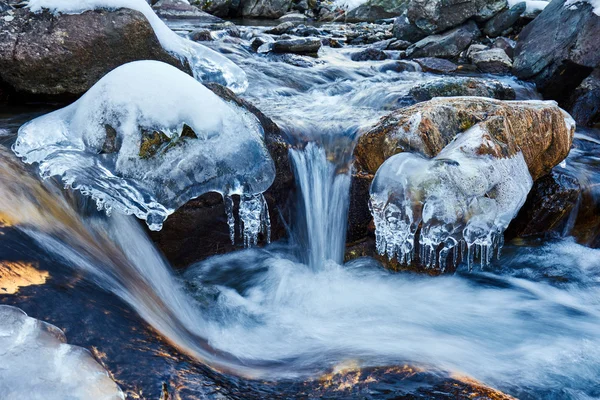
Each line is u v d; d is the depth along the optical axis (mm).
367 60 8727
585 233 4812
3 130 3914
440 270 4094
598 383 3076
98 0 4637
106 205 3178
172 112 3271
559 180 4727
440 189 3709
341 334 3297
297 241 4320
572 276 4293
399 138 4113
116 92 3271
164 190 3273
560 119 4508
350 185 4398
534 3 9070
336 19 15883
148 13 4879
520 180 4066
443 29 8906
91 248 3066
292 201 4266
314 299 3797
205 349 2826
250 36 9938
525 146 4309
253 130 3670
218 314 3416
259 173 3531
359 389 2496
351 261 4254
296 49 8461
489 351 3277
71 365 2078
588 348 3398
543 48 7523
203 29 10438
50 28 4504
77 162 3221
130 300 2807
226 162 3412
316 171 4461
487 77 7820
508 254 4484
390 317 3607
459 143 3953
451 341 3326
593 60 6906
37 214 2967
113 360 2299
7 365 1977
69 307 2461
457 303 3871
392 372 2617
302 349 3035
